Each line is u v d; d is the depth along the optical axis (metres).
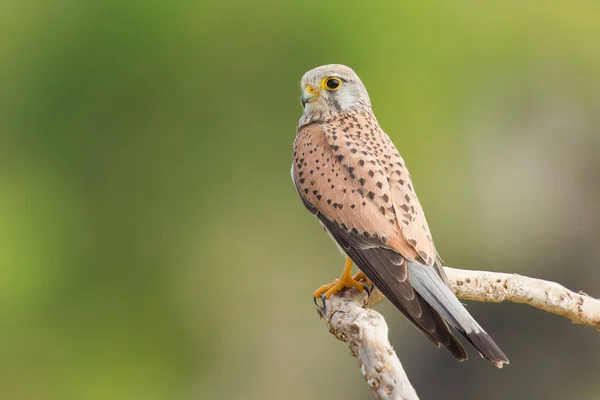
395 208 7.10
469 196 16.28
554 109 16.95
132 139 16.84
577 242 16.20
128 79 16.69
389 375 5.41
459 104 16.72
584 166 16.75
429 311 6.49
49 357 16.42
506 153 16.69
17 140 17.09
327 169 7.53
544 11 17.17
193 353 16.55
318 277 16.20
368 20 16.50
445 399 14.62
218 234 16.67
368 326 5.57
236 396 16.23
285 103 16.67
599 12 17.48
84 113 16.88
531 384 14.74
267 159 16.70
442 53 16.67
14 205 16.73
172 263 16.77
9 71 17.05
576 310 6.62
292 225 16.41
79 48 16.81
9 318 16.33
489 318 14.95
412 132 16.19
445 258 15.91
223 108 16.69
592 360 14.75
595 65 17.25
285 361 16.16
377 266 6.94
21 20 17.11
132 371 16.52
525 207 16.39
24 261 16.38
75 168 16.97
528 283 6.64
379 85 16.30
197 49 16.55
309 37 16.50
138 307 16.73
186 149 16.75
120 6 16.64
